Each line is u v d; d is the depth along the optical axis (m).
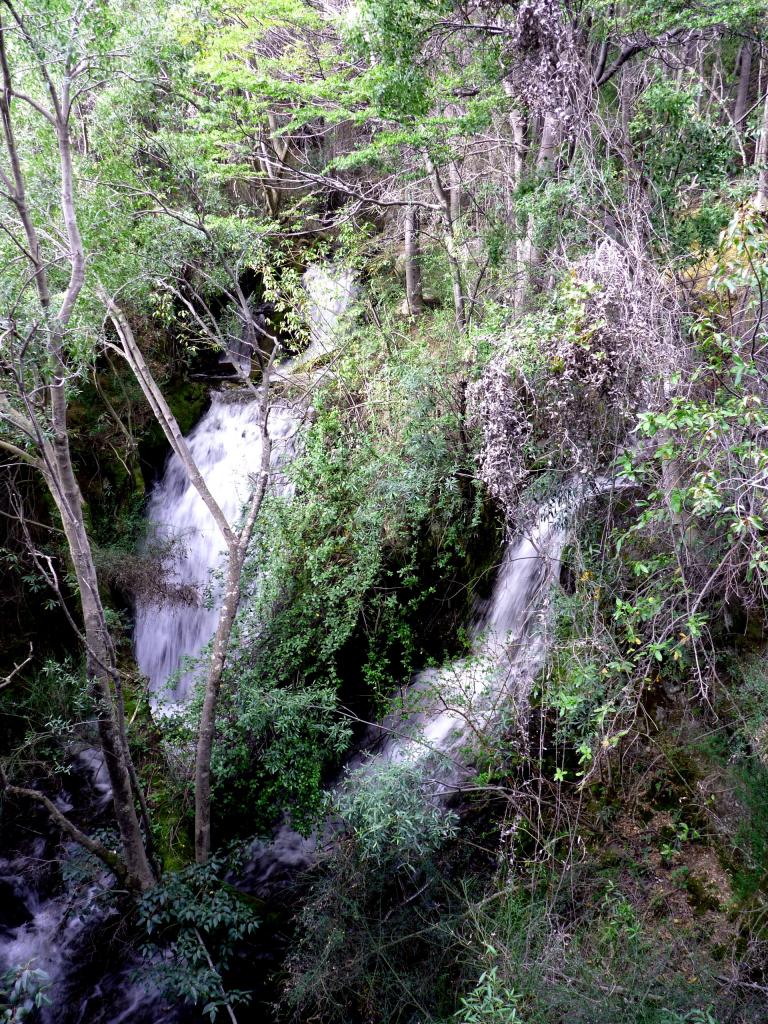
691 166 6.41
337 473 8.70
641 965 4.27
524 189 7.35
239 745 7.24
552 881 5.12
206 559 11.00
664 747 5.54
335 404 9.62
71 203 5.18
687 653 5.58
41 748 8.47
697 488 3.81
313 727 7.07
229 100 7.93
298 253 12.33
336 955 5.38
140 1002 6.00
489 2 6.78
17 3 5.11
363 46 7.26
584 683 5.35
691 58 11.02
